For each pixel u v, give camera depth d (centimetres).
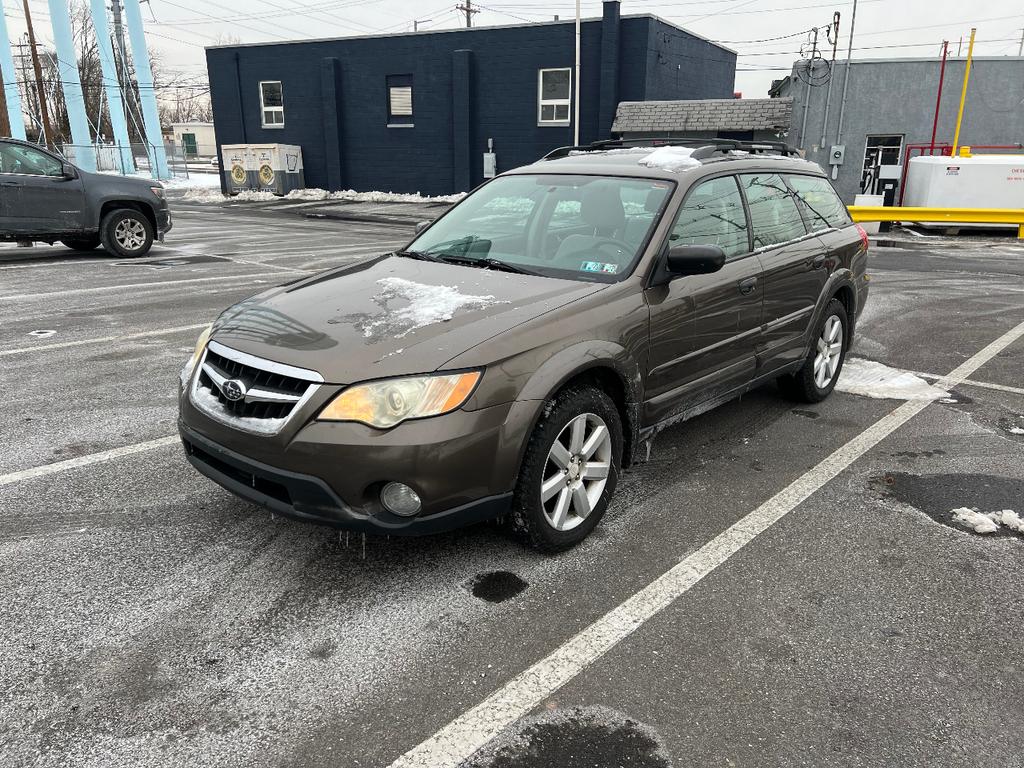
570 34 2405
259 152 2805
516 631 279
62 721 230
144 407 505
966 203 1767
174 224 1914
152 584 303
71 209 1122
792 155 552
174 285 956
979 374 624
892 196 1986
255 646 267
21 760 215
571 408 314
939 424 503
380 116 2719
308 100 2800
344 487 275
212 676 252
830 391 551
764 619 289
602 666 261
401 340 291
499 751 223
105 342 670
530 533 314
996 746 227
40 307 812
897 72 2020
